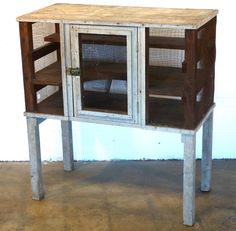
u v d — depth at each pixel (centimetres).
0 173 346
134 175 339
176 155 357
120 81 275
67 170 346
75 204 305
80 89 278
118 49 268
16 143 360
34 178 307
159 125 270
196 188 319
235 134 351
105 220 289
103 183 329
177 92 265
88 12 284
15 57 343
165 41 274
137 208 300
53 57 308
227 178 331
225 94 344
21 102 351
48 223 288
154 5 332
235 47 334
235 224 282
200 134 349
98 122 281
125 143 357
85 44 271
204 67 278
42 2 337
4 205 306
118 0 333
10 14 337
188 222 281
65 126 337
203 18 262
